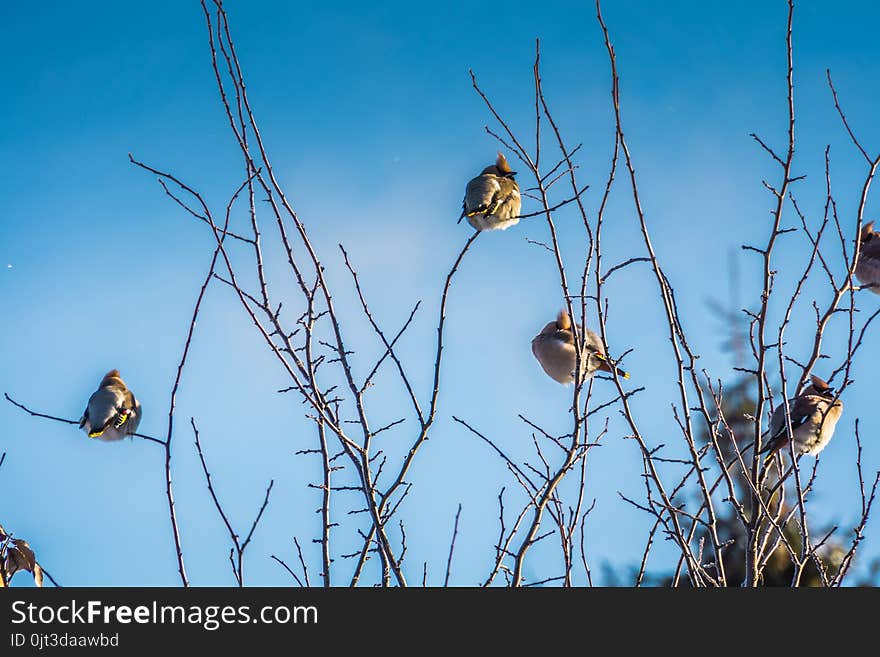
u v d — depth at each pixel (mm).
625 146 11609
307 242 11727
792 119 11555
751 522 11688
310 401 11516
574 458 11555
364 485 11453
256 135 11672
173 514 11148
